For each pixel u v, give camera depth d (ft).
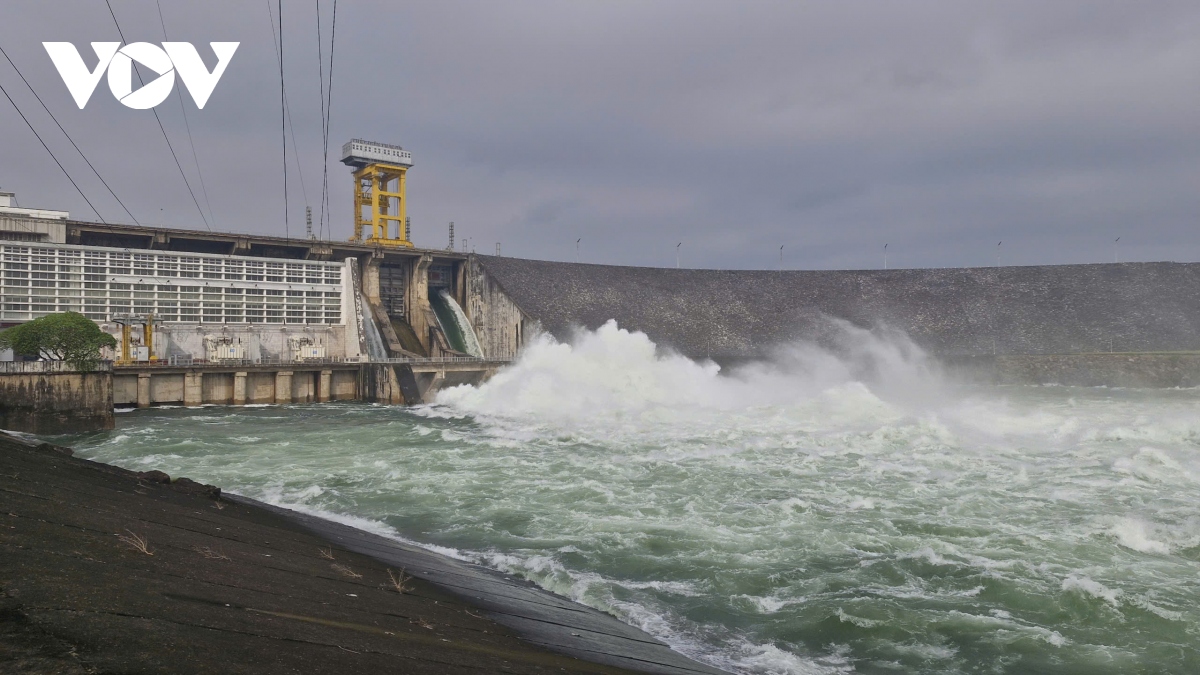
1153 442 132.46
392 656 33.35
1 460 69.05
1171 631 54.90
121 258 265.54
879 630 54.75
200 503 76.38
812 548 74.84
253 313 297.33
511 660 37.88
